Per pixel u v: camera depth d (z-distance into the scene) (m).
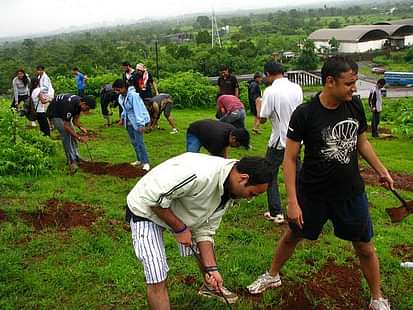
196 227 3.96
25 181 8.14
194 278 5.02
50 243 5.79
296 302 4.60
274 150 6.24
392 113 20.66
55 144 9.98
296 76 52.31
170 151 10.81
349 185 4.13
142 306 4.54
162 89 21.19
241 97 20.86
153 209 3.66
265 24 156.88
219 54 57.81
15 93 13.64
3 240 5.85
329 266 5.30
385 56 79.19
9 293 4.73
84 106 8.66
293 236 4.46
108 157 10.09
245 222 6.55
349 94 3.80
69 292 4.78
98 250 5.64
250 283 4.91
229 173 3.63
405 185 9.09
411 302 4.63
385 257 5.50
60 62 57.34
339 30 94.88
